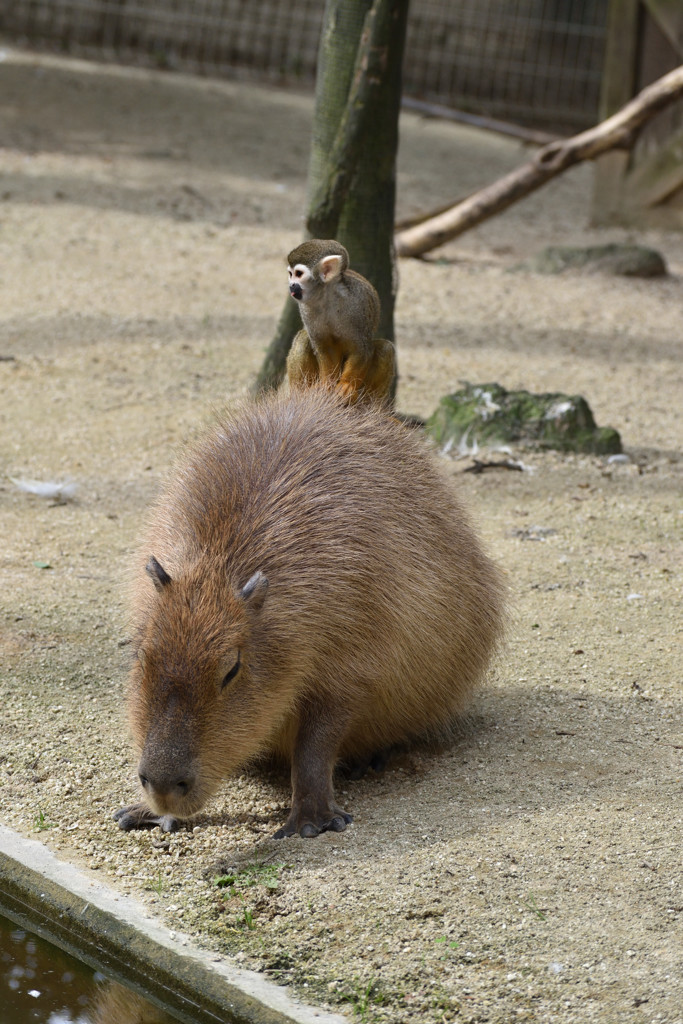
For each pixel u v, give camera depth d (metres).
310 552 7.68
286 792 8.33
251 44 41.31
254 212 26.27
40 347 17.56
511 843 7.33
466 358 18.48
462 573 8.66
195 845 7.54
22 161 27.75
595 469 14.50
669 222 27.94
